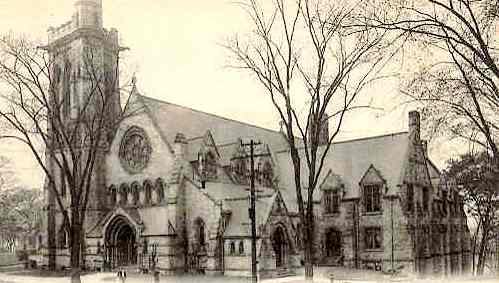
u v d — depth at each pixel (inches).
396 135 3021.7
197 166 2856.8
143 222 2783.0
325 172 3152.1
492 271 3432.6
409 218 2785.4
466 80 1071.6
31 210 5620.1
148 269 2672.2
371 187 2893.7
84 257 2960.1
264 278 2459.4
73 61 3218.5
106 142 3115.2
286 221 2664.9
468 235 3393.2
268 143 3545.8
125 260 2859.3
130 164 2997.0
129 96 3026.6
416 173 2933.1
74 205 2076.8
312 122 1659.7
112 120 3080.7
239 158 3048.7
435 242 3006.9
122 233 2869.1
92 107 3095.5
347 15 1401.3
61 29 3316.9
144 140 2938.0
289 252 2662.4
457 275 3129.9
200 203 2674.7
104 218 2940.5
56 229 3179.1
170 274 2591.0
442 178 3221.0
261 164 3149.6
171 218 2672.2
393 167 2883.9
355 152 3120.1
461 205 3361.2
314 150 1654.8
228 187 2871.6
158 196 2824.8
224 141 3228.3
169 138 2876.5
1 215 5497.1
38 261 3260.3
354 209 2920.8
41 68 2111.2
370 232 2864.2
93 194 3036.4
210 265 2576.3
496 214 3221.0
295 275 2600.9
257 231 2490.2
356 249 2888.8
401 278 2645.2
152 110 2967.5
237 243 2527.1
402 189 2795.3
